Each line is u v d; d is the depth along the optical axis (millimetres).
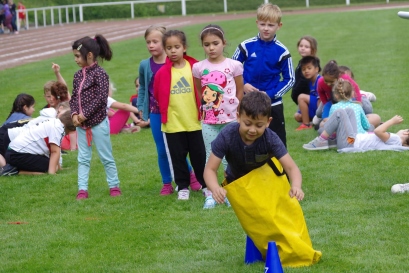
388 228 8289
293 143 13781
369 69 23422
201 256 7691
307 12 55375
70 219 9461
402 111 16141
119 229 8891
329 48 29922
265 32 10266
